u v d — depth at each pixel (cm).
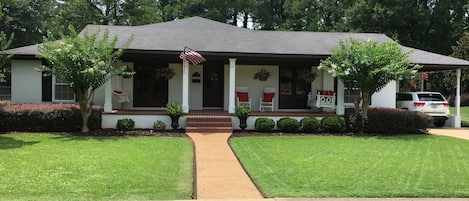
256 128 1403
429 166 799
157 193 581
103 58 1244
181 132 1356
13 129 1296
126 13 3706
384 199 561
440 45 3531
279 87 1764
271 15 4794
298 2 4409
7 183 618
